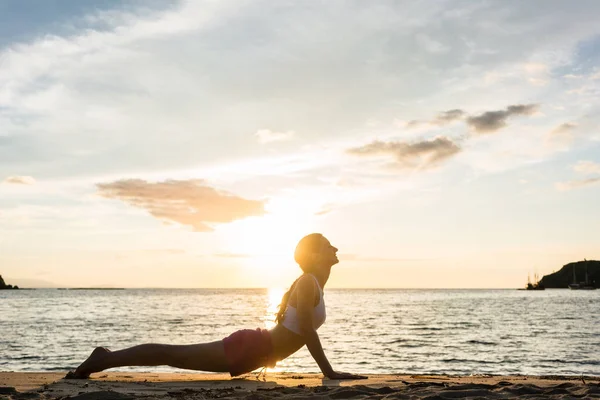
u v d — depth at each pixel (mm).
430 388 5055
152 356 5898
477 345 21672
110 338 24359
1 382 6027
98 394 4543
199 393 4789
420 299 115250
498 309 62594
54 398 4637
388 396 4418
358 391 4582
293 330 5867
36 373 7285
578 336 26266
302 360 15828
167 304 81812
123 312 53875
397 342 22859
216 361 5750
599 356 17922
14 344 21422
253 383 5871
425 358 17141
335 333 27859
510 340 24125
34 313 51594
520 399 4309
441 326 33656
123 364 6074
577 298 120438
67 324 34688
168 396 4645
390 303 87625
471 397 4469
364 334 27172
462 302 92188
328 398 4395
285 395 4566
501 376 7258
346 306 74000
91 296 150875
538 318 43594
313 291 5820
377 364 15516
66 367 14445
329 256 5984
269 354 5840
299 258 6012
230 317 43656
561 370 14438
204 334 26750
